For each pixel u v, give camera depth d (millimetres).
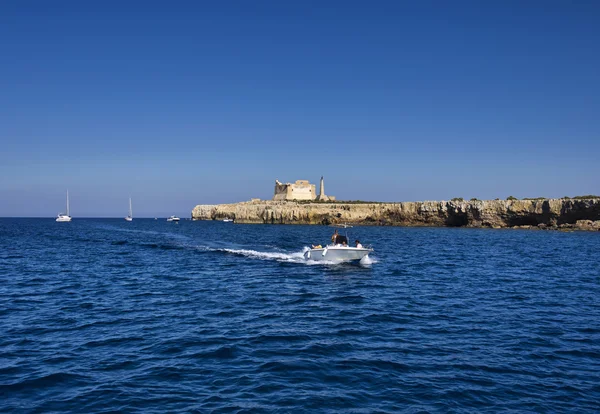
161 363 10875
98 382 9742
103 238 61406
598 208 81188
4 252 39906
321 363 10914
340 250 29562
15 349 11961
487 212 96125
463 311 16547
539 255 38250
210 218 184000
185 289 20922
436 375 10250
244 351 11742
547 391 9461
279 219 131875
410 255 37469
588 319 15398
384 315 15828
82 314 15922
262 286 21719
